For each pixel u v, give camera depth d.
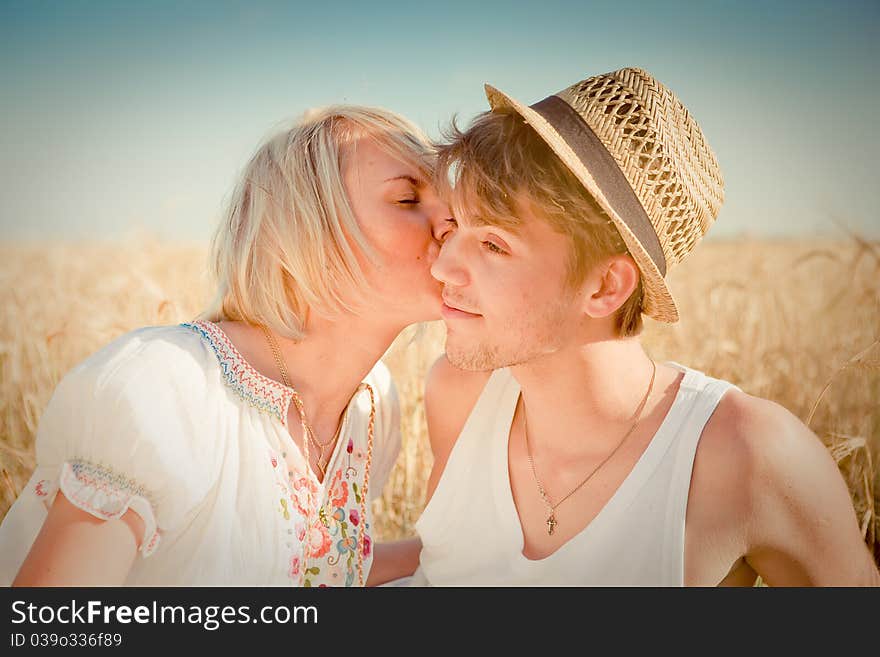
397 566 2.36
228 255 1.95
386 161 1.89
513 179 1.68
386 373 2.37
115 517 1.61
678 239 1.86
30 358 4.14
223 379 1.82
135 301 4.49
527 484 2.00
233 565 1.75
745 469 1.76
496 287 1.76
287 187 1.86
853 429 3.57
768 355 4.13
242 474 1.78
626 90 1.81
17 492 3.14
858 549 1.85
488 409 2.10
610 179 1.74
